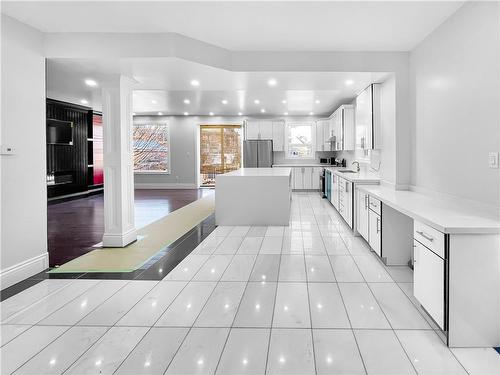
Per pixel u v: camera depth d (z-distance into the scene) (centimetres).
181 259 396
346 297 287
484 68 271
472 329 212
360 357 202
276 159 1118
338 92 672
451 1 301
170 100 824
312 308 266
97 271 358
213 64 424
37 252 356
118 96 445
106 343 219
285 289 305
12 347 215
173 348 212
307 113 1048
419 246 254
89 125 979
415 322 244
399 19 343
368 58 446
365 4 313
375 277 334
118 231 452
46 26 359
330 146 1033
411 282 320
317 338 223
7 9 313
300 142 1112
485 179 270
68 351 210
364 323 243
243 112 1048
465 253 212
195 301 281
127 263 383
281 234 519
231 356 203
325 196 938
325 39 404
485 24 270
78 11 323
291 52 448
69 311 265
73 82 507
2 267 314
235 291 301
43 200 364
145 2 310
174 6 318
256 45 425
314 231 538
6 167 318
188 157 1167
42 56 372
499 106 252
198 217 664
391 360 199
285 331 232
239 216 587
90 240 491
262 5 317
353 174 634
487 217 244
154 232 540
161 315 257
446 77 339
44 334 231
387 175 490
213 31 380
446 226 213
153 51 383
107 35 381
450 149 329
